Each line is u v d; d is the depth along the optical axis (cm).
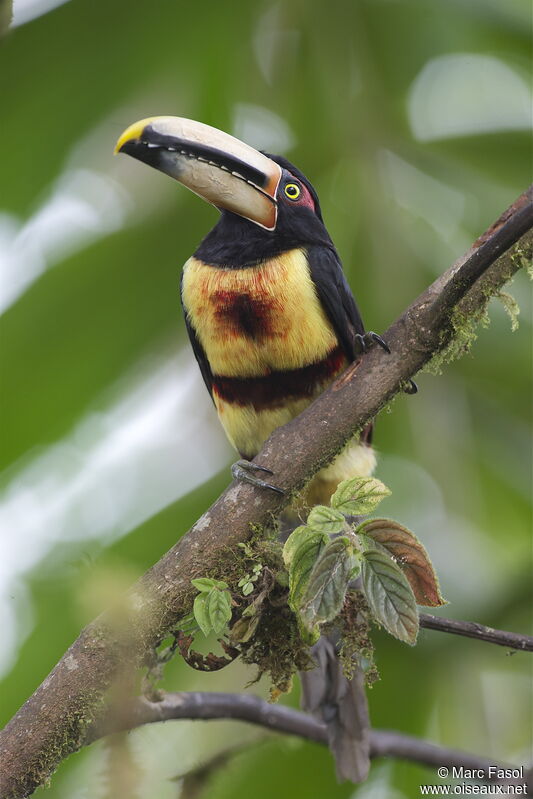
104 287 973
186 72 981
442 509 1022
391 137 1016
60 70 952
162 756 911
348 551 548
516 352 1001
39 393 981
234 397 790
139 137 759
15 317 962
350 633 625
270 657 625
